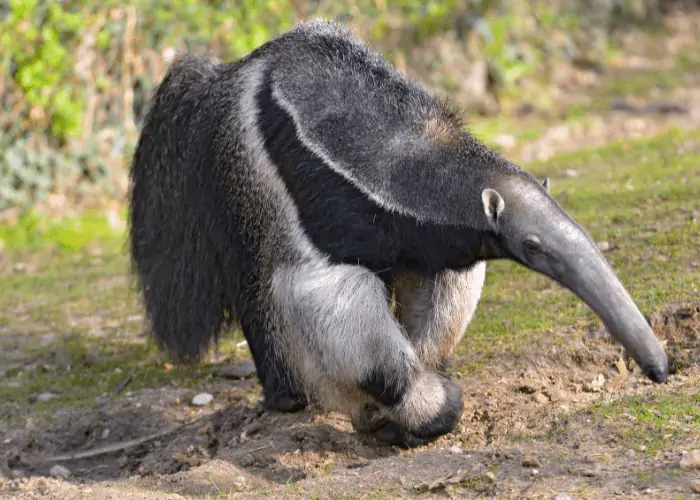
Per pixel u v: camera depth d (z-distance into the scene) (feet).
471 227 31.37
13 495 32.55
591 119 88.28
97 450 39.29
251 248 36.09
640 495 25.41
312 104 33.35
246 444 35.68
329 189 32.48
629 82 101.09
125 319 53.62
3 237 67.36
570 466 28.12
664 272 43.68
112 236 67.97
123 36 72.49
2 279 60.70
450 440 33.68
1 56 68.13
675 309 39.22
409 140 32.45
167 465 36.63
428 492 27.86
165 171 40.81
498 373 38.22
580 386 36.19
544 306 44.09
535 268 30.22
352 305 31.99
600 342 38.93
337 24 37.09
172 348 42.55
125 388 44.93
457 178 31.68
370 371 32.32
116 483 33.50
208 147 37.58
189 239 39.78
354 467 32.37
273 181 33.86
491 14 96.89
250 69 36.06
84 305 55.83
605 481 26.68
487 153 32.24
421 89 34.37
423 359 36.11
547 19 102.63
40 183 70.95
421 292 35.58
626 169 62.13
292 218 33.27
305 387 34.78
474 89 94.32
